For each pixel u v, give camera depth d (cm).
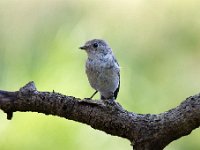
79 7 1128
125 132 702
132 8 1113
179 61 1057
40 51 1030
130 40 1081
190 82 1038
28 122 898
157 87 1001
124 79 994
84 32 1093
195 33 1084
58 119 901
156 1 1109
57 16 1127
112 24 1105
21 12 1148
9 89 977
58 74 950
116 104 704
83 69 981
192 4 1102
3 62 1015
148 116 702
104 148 917
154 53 1063
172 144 992
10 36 1120
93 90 1027
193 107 686
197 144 991
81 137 902
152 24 1095
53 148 890
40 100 693
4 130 898
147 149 698
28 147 889
